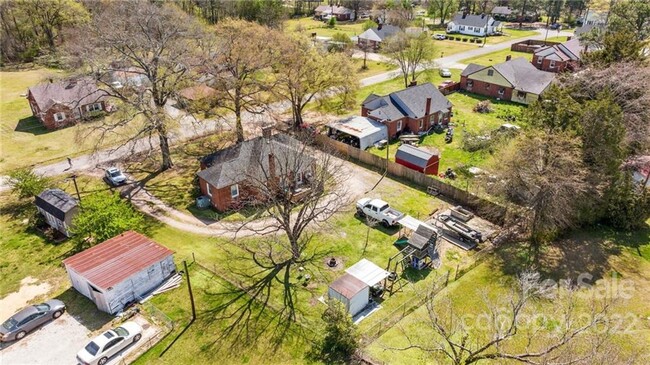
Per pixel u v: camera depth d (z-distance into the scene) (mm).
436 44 105625
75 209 33312
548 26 128125
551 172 31016
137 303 27875
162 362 23812
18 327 25109
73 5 84500
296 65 48594
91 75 41125
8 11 83188
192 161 46312
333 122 51594
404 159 43469
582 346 24047
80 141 42125
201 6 100625
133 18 48312
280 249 32969
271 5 100062
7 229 34969
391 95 53031
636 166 39031
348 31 115188
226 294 28562
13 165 45188
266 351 24406
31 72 78750
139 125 49812
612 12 76188
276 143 39406
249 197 38219
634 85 39094
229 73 45156
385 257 32188
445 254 32750
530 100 63312
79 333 25641
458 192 38719
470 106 63312
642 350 24234
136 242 30422
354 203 38656
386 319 26594
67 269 28297
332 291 26953
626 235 34844
